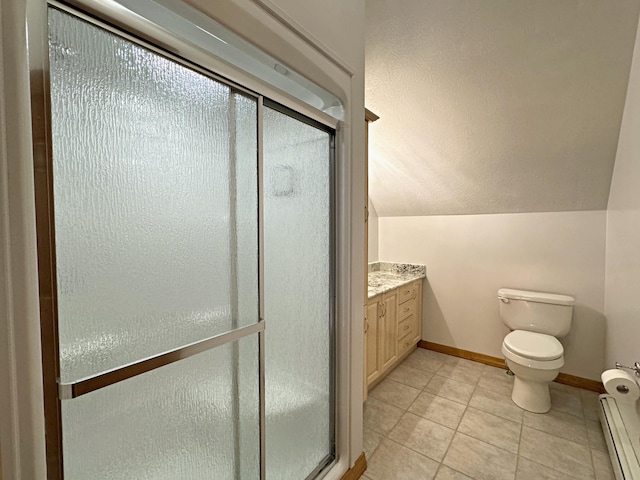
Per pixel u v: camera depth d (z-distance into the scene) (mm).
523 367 2049
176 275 857
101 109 699
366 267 2141
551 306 2381
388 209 3338
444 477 1564
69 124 646
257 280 1087
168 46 797
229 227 997
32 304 563
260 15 938
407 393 2365
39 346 574
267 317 1157
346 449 1497
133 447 779
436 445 1795
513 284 2734
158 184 812
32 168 563
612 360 2182
